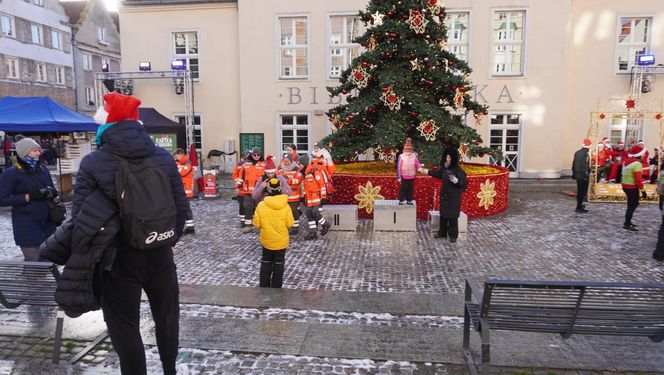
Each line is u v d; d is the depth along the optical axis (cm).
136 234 254
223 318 479
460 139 1160
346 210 953
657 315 342
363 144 1207
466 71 1174
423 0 1147
